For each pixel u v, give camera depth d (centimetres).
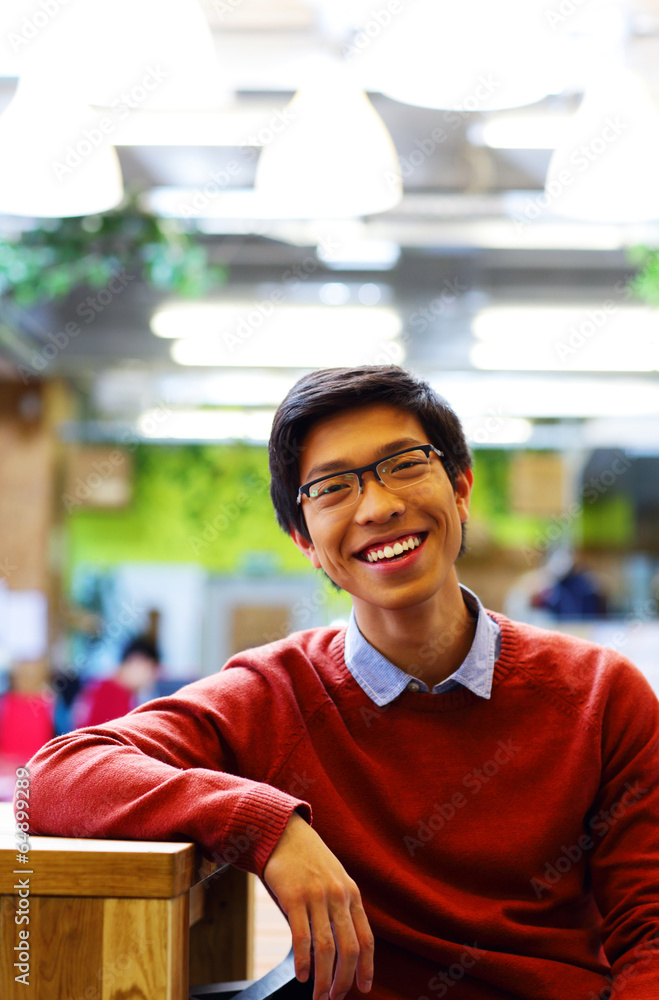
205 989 124
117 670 475
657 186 252
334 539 116
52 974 89
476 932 108
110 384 614
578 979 108
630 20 263
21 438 610
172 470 805
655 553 756
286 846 93
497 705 120
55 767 104
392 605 114
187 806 95
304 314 472
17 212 252
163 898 88
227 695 121
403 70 213
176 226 393
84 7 194
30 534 608
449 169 327
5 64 266
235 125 304
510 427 725
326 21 265
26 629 604
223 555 803
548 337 496
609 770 117
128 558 799
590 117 252
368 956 93
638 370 561
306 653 131
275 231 397
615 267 434
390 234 394
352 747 118
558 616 558
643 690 121
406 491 114
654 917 108
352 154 239
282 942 188
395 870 110
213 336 500
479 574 725
